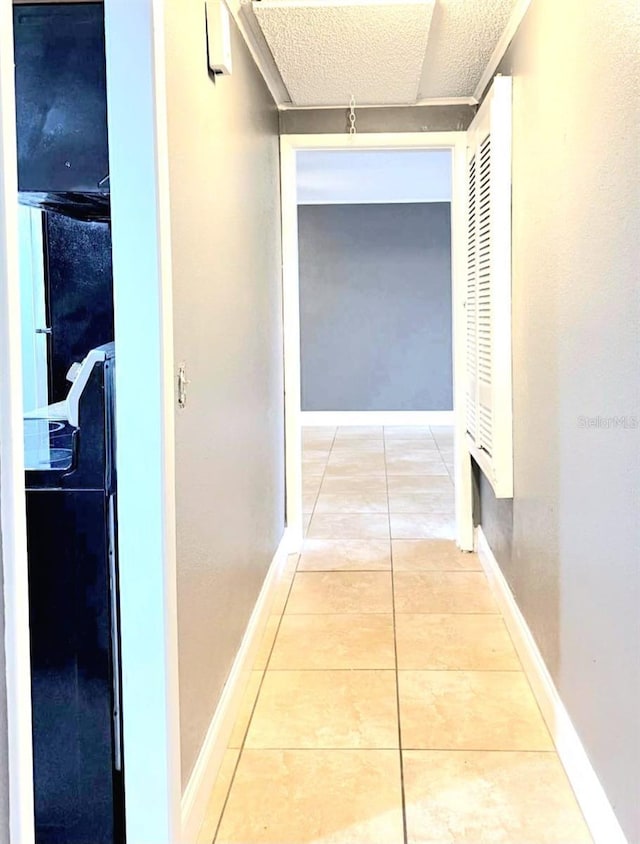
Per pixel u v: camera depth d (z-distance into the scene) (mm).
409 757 2045
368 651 2707
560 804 1840
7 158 872
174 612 1579
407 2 2314
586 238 1721
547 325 2137
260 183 2896
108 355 1613
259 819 1804
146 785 1561
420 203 7883
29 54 1602
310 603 3178
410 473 5805
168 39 1543
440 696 2373
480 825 1763
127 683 1551
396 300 8016
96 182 1608
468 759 2033
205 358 1893
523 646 2551
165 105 1492
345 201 7797
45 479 1622
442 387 8078
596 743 1702
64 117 1605
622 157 1459
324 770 1994
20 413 901
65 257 2086
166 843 1560
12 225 879
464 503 3832
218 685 2051
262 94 2977
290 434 3799
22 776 903
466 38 2699
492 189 2662
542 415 2225
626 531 1476
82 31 1599
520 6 2396
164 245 1488
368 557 3789
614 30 1501
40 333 2107
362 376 8133
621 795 1525
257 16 2404
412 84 3178
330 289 8047
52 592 1643
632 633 1451
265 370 3018
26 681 913
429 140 3580
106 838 1681
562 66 1926
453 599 3201
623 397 1476
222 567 2113
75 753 1672
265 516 2994
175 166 1598
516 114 2545
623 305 1464
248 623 2553
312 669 2572
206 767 1860
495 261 2660
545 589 2217
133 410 1496
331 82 3143
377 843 1708
